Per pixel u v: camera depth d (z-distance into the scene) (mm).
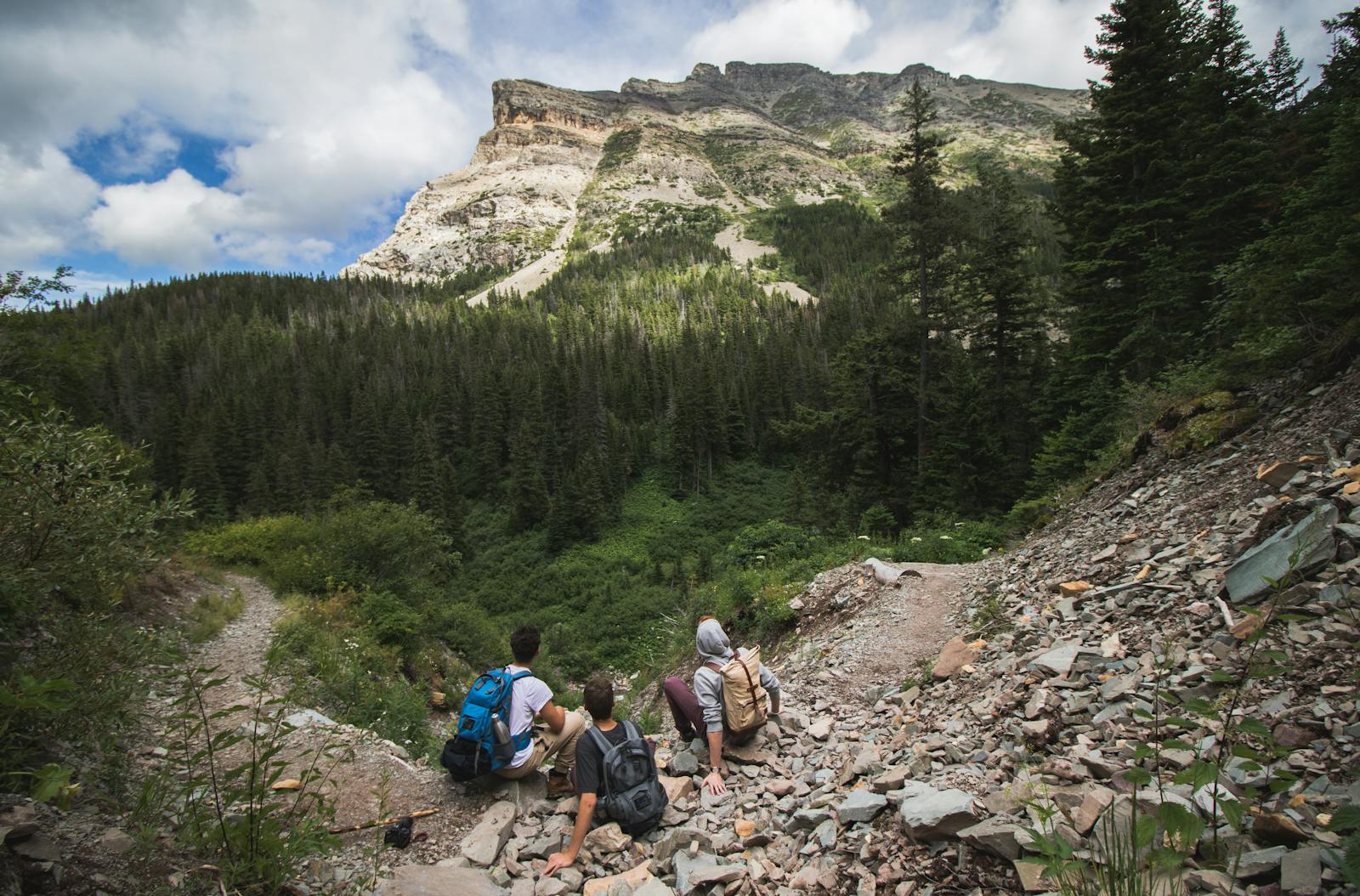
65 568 3863
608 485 60250
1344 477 4621
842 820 3375
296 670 9461
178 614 11406
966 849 2748
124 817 3256
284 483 55969
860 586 9500
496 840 3824
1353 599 3463
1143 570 5512
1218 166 15578
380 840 3881
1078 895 2076
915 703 5281
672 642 13352
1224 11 18125
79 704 3445
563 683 24438
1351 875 1560
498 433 72562
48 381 11578
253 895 2713
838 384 24469
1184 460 7734
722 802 4121
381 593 18375
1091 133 17688
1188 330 14648
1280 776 2467
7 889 2430
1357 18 15102
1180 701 3285
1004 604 6812
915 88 21109
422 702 10812
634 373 92062
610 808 3709
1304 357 7523
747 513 56469
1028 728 3754
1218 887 2068
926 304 22000
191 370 95188
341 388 80000
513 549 55281
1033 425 21938
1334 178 8195
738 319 128875
